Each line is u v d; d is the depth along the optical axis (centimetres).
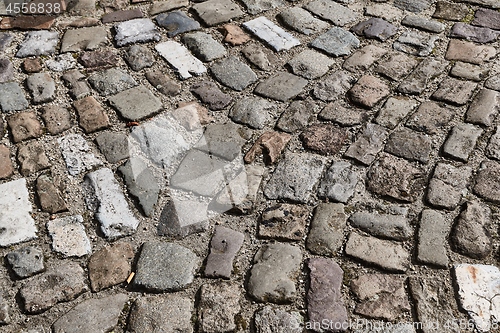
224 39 347
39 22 358
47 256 231
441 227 240
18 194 254
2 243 235
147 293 221
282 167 269
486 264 227
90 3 378
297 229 242
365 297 217
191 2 380
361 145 279
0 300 216
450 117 292
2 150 274
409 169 266
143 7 376
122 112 297
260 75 322
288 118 295
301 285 222
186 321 211
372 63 329
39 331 208
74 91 309
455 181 259
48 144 279
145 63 329
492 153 271
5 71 320
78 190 257
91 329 208
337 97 307
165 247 236
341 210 249
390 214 246
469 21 359
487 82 312
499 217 243
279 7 376
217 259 232
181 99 307
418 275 224
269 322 210
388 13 368
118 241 238
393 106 300
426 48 339
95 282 223
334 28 356
